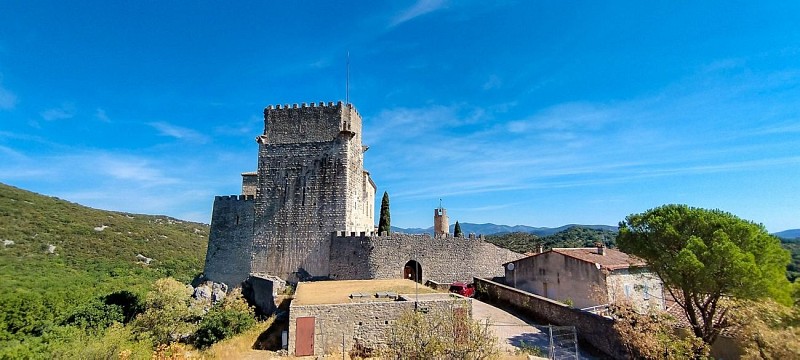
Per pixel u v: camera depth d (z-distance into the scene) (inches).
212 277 1987.0
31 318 2012.8
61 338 1647.4
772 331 741.3
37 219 4328.3
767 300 831.7
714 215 999.0
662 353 805.9
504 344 979.9
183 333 1587.1
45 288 2696.9
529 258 1637.6
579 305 1386.6
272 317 1362.0
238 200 2027.6
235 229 2000.5
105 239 4387.3
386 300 1091.3
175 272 3939.5
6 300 2037.4
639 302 1312.7
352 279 1763.0
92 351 1184.2
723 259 902.4
